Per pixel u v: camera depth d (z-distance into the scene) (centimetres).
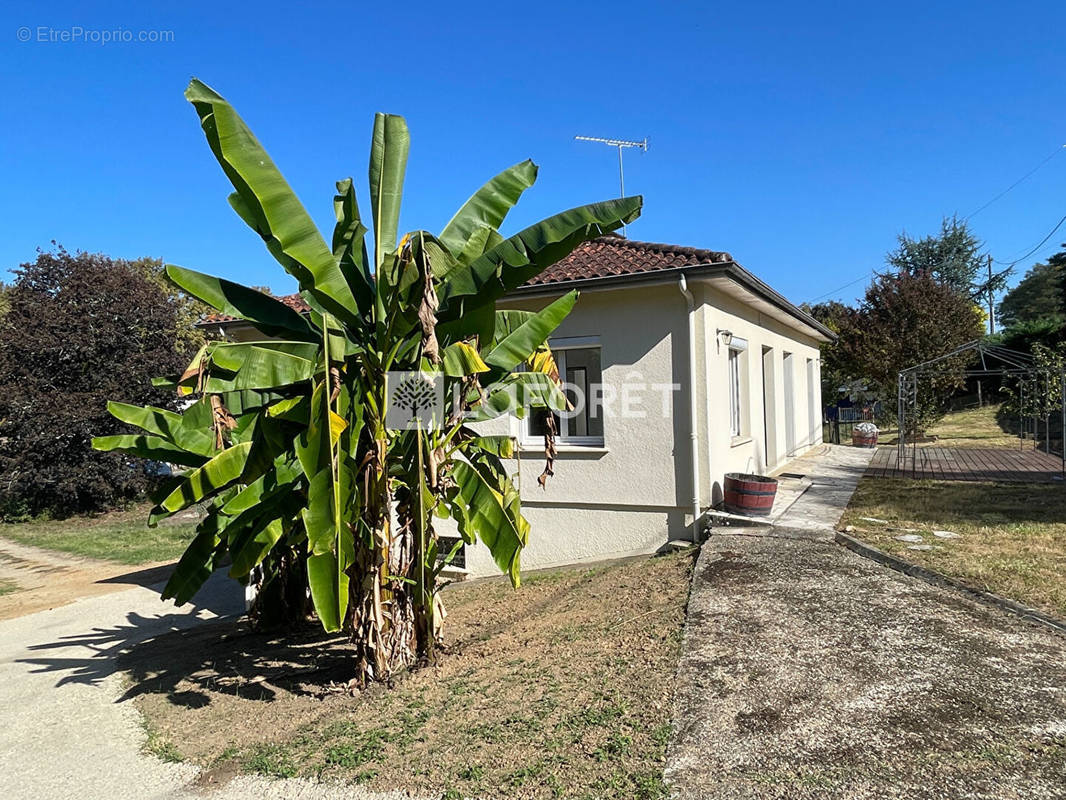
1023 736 353
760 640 496
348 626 564
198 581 568
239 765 411
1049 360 1814
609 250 984
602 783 333
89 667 707
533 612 681
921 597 568
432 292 436
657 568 754
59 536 1738
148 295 2097
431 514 545
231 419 469
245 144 410
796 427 1678
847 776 326
